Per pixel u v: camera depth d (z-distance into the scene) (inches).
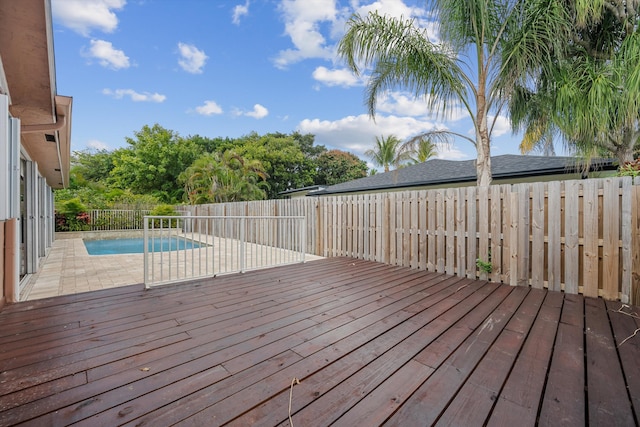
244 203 389.4
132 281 171.2
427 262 200.5
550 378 73.0
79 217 490.3
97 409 60.5
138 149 853.8
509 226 166.7
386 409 61.5
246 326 104.2
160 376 72.6
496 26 192.1
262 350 86.6
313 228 290.5
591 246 142.9
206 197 651.5
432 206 198.7
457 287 158.2
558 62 185.8
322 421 57.9
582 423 57.8
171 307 123.4
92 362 78.8
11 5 73.8
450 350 87.1
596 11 172.4
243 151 900.6
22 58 96.2
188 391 66.8
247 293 144.4
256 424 56.9
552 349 87.9
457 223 186.4
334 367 77.6
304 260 230.8
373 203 235.9
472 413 60.5
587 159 207.0
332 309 122.3
